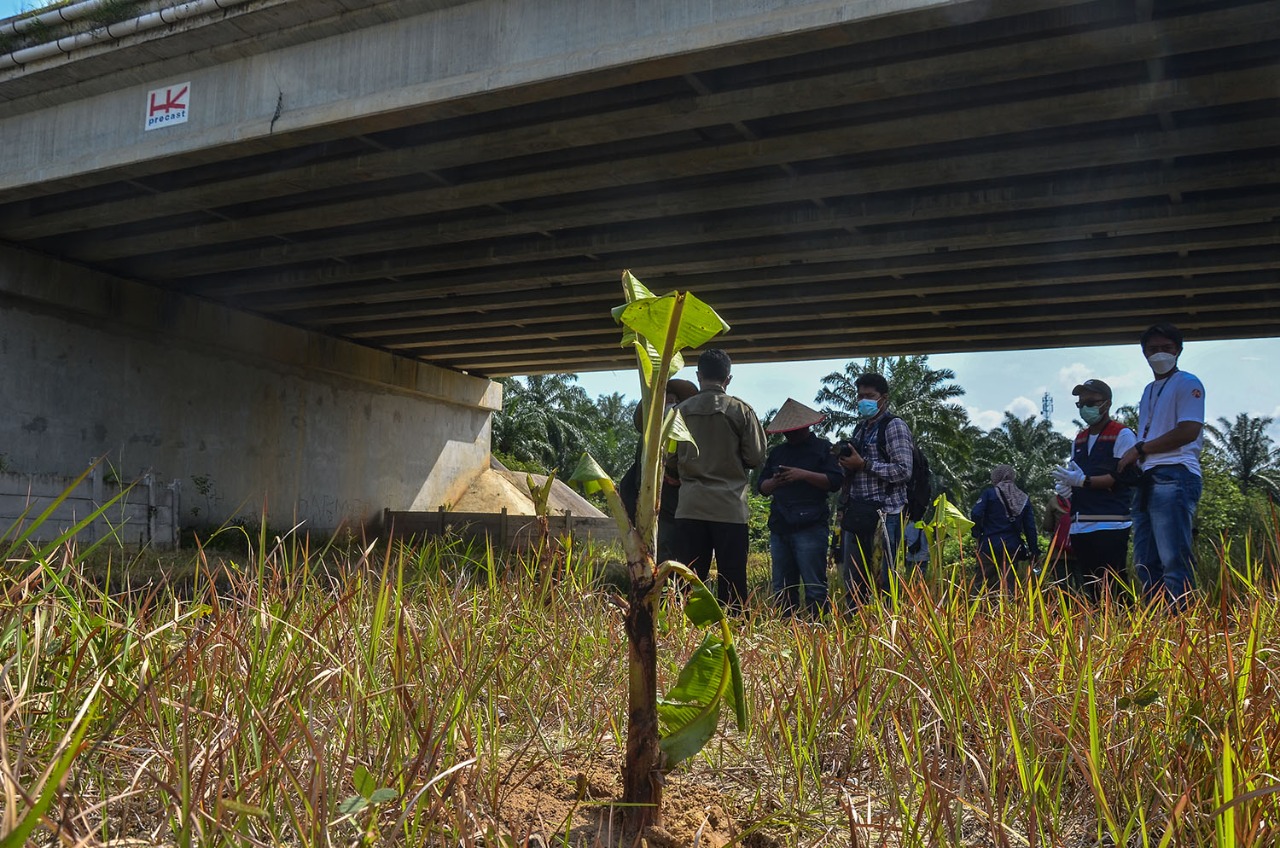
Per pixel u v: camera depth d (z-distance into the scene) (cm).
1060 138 1362
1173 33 1041
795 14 1102
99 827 148
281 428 2762
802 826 200
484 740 236
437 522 1830
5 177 1709
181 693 213
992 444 5831
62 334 2158
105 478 1341
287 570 308
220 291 2339
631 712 177
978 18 1045
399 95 1358
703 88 1264
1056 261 1877
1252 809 166
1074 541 665
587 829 186
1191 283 1953
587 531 1551
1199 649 272
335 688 234
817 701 270
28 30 1600
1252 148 1348
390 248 1938
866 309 2252
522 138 1403
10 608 210
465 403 3500
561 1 1259
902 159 1458
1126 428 661
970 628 292
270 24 1435
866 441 680
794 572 676
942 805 182
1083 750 219
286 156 1587
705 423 616
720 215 1752
